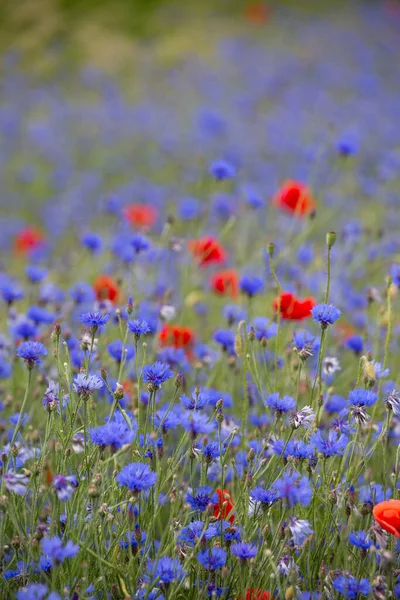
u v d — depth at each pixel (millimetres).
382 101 15617
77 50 20312
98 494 2441
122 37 21328
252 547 2488
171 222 5129
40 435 3400
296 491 2395
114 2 23422
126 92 17734
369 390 2771
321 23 22953
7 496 2574
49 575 2545
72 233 9188
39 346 2738
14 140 14133
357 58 19047
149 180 11578
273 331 3875
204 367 4211
